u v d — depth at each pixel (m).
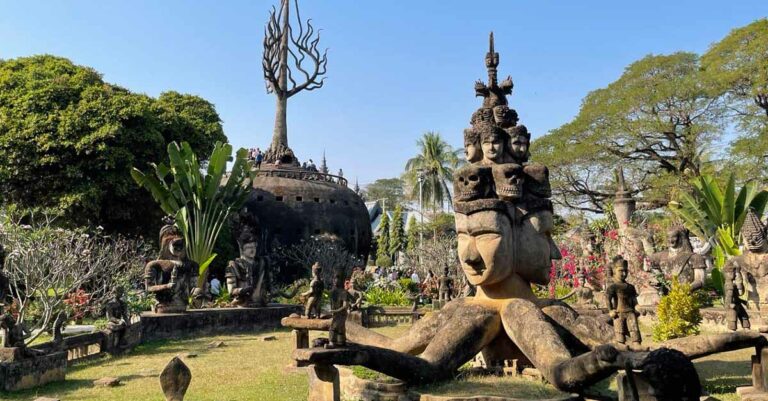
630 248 18.66
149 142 26.66
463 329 7.65
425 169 51.44
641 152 32.78
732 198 16.97
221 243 30.42
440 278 20.16
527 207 8.45
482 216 8.09
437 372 7.12
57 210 22.27
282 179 35.69
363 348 6.42
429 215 52.56
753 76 27.11
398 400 6.74
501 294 8.26
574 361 5.91
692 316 11.79
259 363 11.77
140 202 26.44
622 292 9.09
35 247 12.60
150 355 13.23
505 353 7.96
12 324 9.18
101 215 26.02
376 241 52.59
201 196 21.06
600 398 6.40
